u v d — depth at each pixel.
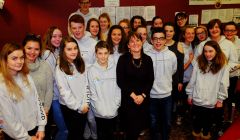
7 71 2.01
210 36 3.24
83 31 2.91
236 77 3.23
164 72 2.78
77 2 4.23
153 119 2.93
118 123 2.99
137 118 2.66
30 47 2.29
